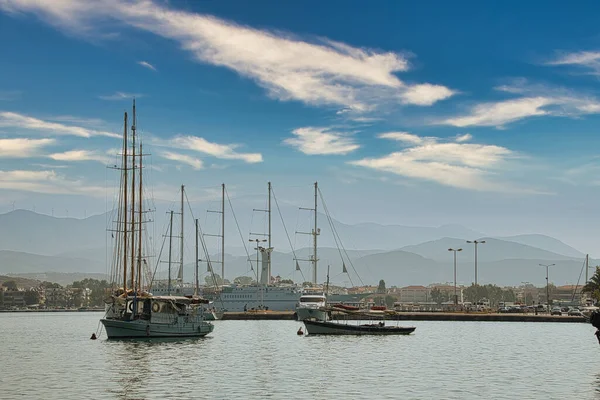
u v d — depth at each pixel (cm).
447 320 18138
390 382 5931
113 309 10944
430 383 5881
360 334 11756
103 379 6147
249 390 5475
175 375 6375
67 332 14625
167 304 10612
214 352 8550
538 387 5694
